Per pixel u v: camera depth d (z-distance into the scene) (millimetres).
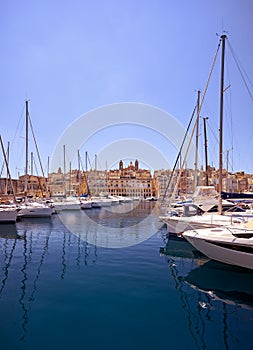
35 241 16891
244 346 5480
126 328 6129
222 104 15312
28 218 29156
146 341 5633
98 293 8188
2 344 5504
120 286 8805
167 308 7207
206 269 10719
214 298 7914
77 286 8805
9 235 19219
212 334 5922
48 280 9406
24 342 5570
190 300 7719
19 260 12227
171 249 14453
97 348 5363
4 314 6793
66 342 5582
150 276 9891
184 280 9414
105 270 10633
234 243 9969
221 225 13406
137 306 7305
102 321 6438
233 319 6625
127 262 11844
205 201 18453
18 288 8609
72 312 6918
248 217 14695
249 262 9938
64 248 14828
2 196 29938
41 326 6195
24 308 7137
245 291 8445
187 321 6492
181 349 5367
